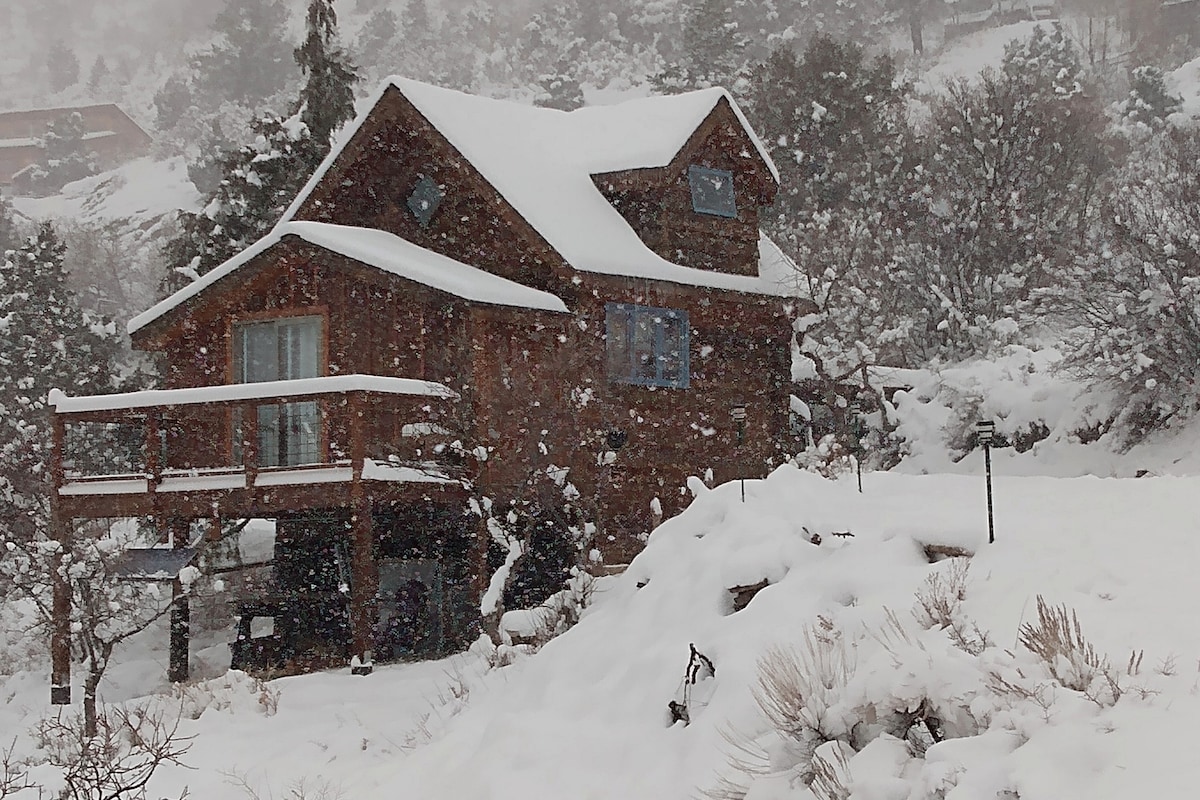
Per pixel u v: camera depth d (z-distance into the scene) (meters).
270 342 21.81
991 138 41.16
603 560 19.81
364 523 18.42
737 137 25.34
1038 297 28.28
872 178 44.84
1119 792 5.40
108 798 10.10
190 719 14.82
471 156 22.05
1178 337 23.69
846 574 9.32
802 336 26.36
